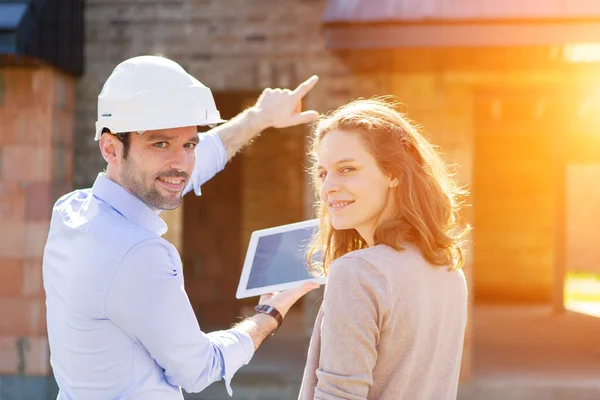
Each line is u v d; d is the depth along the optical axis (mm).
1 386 6793
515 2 6078
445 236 1708
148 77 1864
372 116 1742
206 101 1908
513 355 8680
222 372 1965
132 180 1896
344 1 6289
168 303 1839
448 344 1731
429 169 1764
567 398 6676
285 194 14484
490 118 12188
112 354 1861
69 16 6992
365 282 1568
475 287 15555
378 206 1714
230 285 10078
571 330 11016
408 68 6793
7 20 6227
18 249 6852
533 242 15453
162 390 1918
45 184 6852
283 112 2668
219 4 7105
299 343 9062
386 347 1598
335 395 1531
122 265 1818
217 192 10055
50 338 2016
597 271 18234
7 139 6883
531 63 6656
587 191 18250
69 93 7219
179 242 7684
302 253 2193
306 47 6988
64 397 1983
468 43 6078
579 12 5961
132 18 7207
